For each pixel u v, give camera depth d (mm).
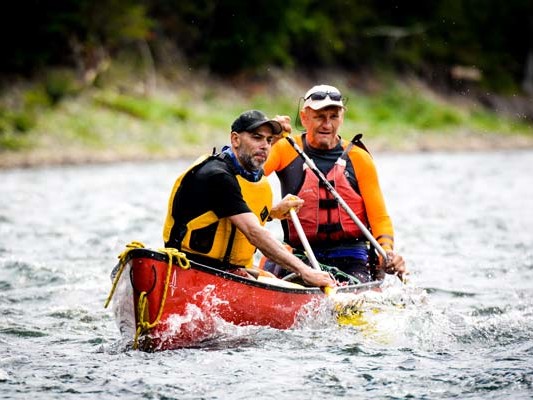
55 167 89938
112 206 53125
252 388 18438
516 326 24062
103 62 118625
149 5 132875
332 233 26375
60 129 102500
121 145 103312
